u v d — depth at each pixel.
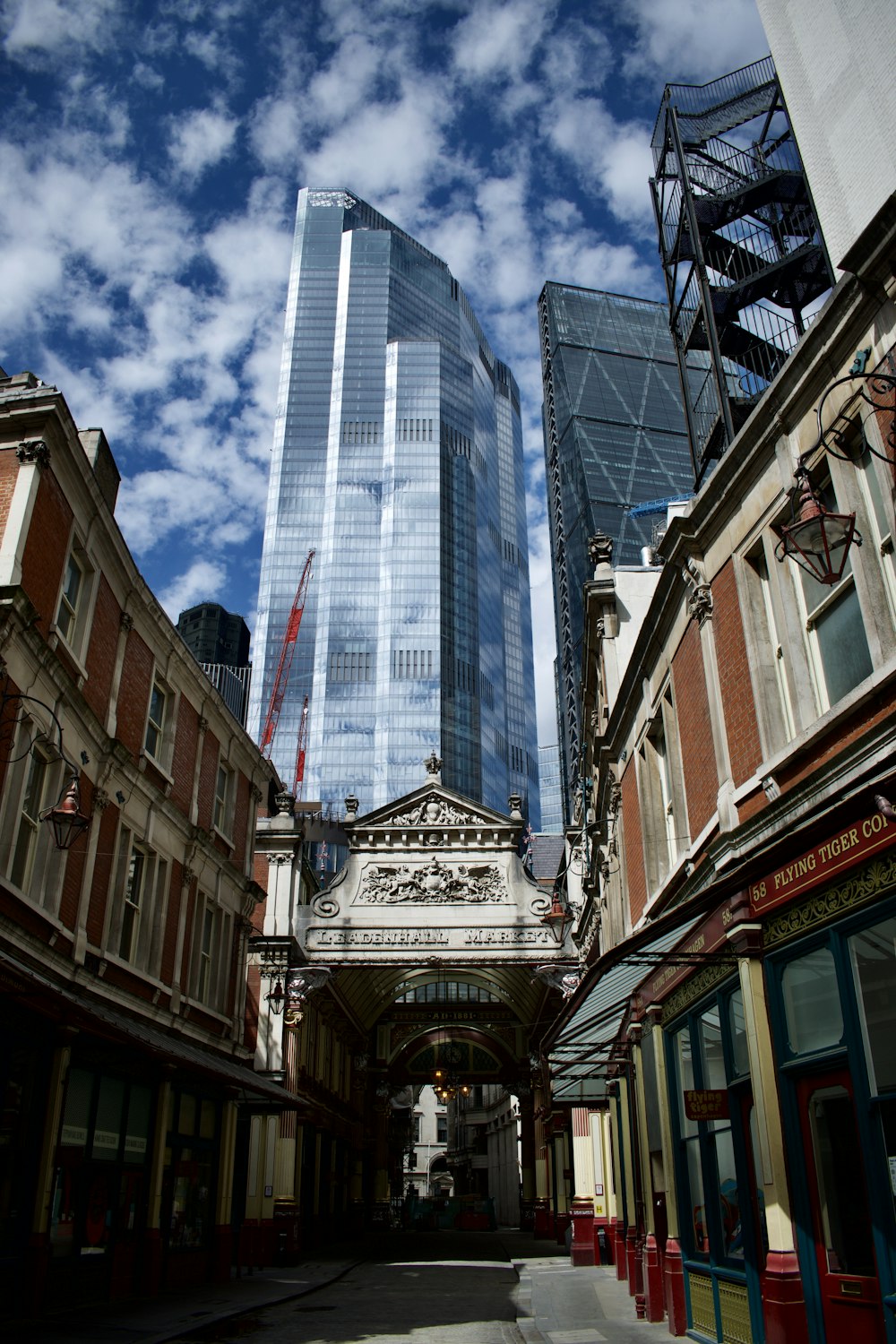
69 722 14.42
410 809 33.44
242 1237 24.97
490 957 31.20
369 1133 47.00
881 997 7.59
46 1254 12.64
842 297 9.01
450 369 148.12
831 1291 8.02
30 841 13.55
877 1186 7.42
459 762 122.88
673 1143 12.41
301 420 142.00
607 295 132.88
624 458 116.31
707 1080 11.24
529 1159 47.41
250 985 28.75
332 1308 16.20
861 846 7.78
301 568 131.50
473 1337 12.86
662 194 20.67
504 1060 49.09
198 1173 19.14
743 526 11.34
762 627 10.99
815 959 8.66
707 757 12.59
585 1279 20.17
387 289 151.88
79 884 14.88
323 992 32.16
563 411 121.31
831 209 11.62
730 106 20.52
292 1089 27.64
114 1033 13.13
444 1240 39.94
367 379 144.00
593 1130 25.41
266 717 122.38
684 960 10.25
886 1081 7.47
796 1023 8.97
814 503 8.05
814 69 12.17
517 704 158.12
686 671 13.53
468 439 146.38
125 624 16.92
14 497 13.12
